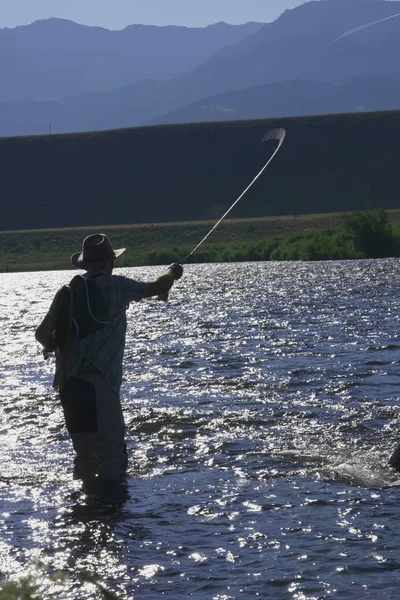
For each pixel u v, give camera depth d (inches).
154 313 1793.8
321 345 1099.3
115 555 354.0
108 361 492.4
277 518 401.4
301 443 561.9
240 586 317.7
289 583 319.6
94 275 504.7
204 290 2578.7
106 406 490.3
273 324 1419.8
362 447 549.0
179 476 485.4
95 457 488.4
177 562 344.8
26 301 2573.8
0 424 641.0
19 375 929.5
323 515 404.8
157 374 898.1
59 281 4197.8
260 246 6146.7
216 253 6156.5
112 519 404.5
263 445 558.9
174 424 631.2
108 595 308.0
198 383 826.2
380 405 684.7
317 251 5423.2
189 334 1322.6
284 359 979.3
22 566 341.1
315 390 764.6
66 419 491.5
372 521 393.7
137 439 585.6
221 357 1018.1
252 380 832.3
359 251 5344.5
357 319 1440.7
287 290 2397.9
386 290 2197.3
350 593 308.8
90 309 489.1
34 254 7775.6
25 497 446.9
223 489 455.5
